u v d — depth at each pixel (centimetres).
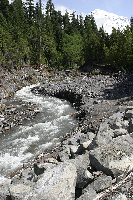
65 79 4147
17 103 2898
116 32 5556
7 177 1242
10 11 8394
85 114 2248
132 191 598
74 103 2900
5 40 4806
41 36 5712
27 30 6719
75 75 4428
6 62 4519
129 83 3231
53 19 9531
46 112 2525
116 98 2641
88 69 5050
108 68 4788
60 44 7638
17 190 723
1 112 2423
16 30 5606
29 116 2348
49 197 626
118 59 4597
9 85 3716
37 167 909
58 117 2345
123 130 1109
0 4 8194
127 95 2681
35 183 713
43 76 4509
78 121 2205
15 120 2206
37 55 5775
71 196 639
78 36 8431
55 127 2036
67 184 679
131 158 800
